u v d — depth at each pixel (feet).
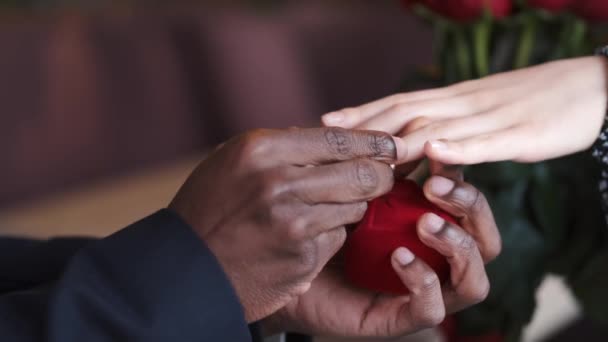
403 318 2.15
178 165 8.79
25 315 1.90
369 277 2.06
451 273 2.02
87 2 8.65
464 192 1.96
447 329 2.79
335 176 1.81
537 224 2.53
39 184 7.60
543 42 2.62
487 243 2.03
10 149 7.38
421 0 2.67
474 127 2.13
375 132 1.88
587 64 2.28
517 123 2.15
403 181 2.13
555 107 2.18
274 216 1.80
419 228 1.94
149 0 9.31
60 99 7.88
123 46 8.55
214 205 1.84
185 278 1.82
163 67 8.93
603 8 2.47
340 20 10.93
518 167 2.50
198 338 1.82
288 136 1.84
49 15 8.23
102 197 7.28
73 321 1.79
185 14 9.41
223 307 1.83
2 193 7.27
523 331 2.57
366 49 11.14
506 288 2.54
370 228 2.00
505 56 2.64
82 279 1.83
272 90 9.94
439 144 2.02
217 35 9.40
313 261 1.84
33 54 7.63
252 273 1.85
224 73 9.48
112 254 1.85
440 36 2.71
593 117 2.17
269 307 1.90
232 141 1.86
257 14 10.30
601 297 2.53
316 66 10.53
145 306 1.80
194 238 1.84
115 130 8.41
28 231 6.18
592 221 2.52
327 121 2.19
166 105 8.95
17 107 7.47
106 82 8.33
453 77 2.69
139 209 6.69
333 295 2.23
